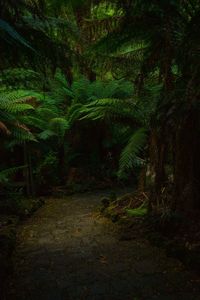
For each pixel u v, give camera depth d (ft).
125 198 22.74
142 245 15.83
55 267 13.69
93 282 12.12
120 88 31.04
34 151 32.68
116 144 36.45
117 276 12.56
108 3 17.97
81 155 37.40
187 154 16.47
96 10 20.44
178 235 15.31
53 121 31.30
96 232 18.63
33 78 18.33
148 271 12.88
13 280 12.47
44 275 12.89
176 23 16.26
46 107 33.01
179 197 16.72
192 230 15.14
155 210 18.34
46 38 12.94
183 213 16.26
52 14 15.49
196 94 13.58
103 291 11.37
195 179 16.56
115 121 22.56
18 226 20.57
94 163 36.91
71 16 21.29
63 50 13.52
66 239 17.63
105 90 31.32
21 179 32.17
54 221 21.85
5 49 12.09
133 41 18.79
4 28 8.34
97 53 18.81
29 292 11.45
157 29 16.70
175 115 14.34
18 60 13.17
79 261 14.28
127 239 16.79
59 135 32.60
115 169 36.60
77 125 35.22
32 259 14.73
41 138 30.27
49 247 16.38
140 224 18.21
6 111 23.56
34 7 12.91
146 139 20.44
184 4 16.07
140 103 20.58
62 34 15.31
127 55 20.16
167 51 16.80
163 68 17.98
